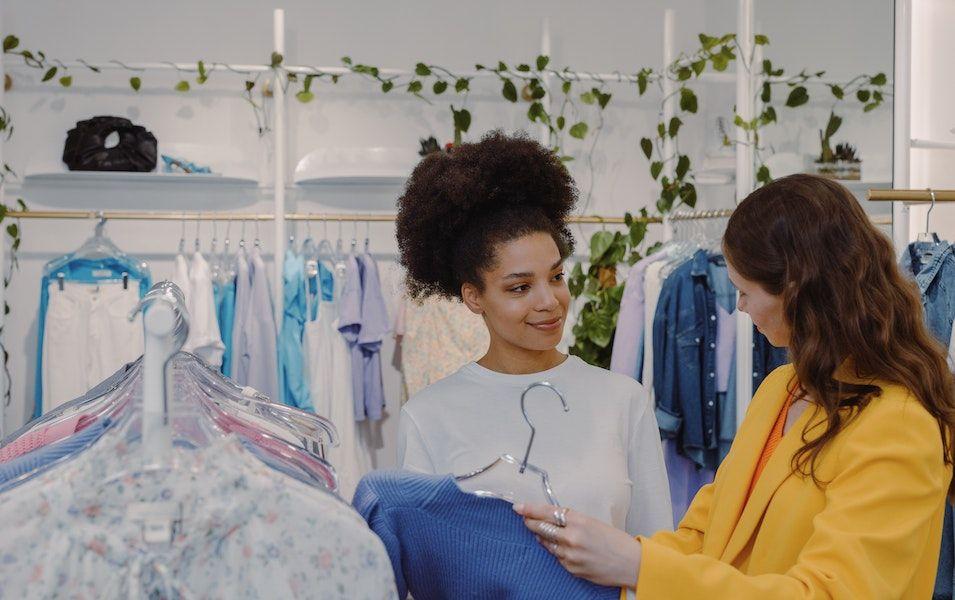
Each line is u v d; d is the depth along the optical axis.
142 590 0.93
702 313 2.93
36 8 3.86
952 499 1.32
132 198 3.94
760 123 2.82
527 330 1.47
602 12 4.26
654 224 4.28
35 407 3.46
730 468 1.40
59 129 3.87
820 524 1.15
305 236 4.05
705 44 3.26
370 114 4.08
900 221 2.56
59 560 0.92
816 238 1.23
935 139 3.06
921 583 1.23
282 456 1.23
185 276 3.39
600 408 1.51
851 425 1.21
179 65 3.43
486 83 4.16
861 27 2.71
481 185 1.47
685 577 1.11
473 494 1.18
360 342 3.56
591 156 4.24
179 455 0.95
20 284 3.88
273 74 3.64
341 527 0.98
